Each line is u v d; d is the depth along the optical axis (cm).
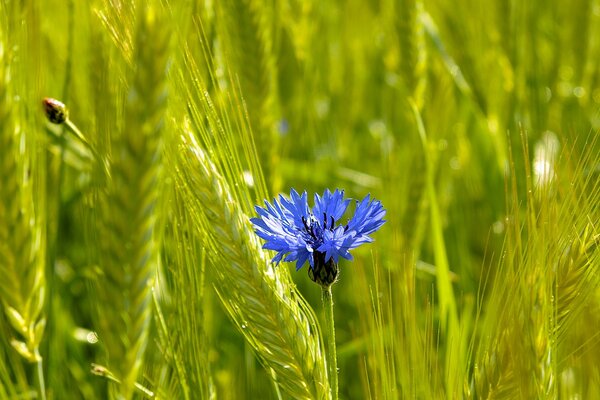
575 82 81
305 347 49
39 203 48
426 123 71
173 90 48
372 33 95
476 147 81
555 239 49
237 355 63
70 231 69
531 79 73
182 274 50
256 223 48
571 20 81
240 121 51
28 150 49
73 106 63
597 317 50
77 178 71
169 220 52
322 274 48
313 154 79
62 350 59
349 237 48
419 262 67
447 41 82
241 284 49
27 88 52
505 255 51
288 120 78
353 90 87
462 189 77
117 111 47
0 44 45
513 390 49
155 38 42
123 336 44
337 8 95
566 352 51
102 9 52
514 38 73
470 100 75
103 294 44
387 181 70
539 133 71
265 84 62
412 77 70
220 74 60
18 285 46
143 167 42
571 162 60
